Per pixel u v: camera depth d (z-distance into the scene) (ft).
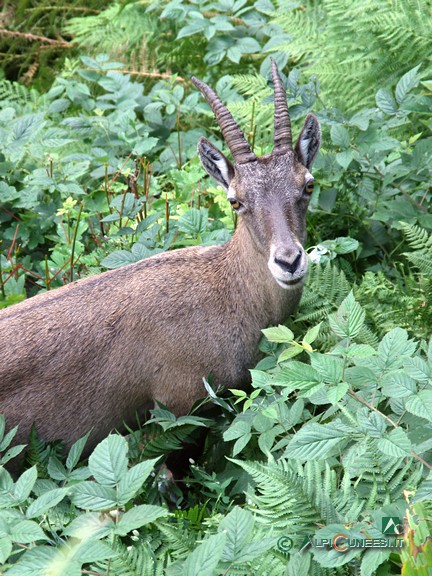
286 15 38.19
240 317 24.38
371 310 25.94
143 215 32.17
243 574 16.11
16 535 15.89
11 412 23.77
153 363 24.12
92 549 15.10
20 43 50.34
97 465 16.51
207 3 43.11
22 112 43.06
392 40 33.24
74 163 37.52
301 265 22.48
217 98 24.39
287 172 23.70
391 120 29.55
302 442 17.25
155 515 15.79
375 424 17.20
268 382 18.70
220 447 24.99
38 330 24.04
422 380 17.22
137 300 24.18
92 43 46.57
